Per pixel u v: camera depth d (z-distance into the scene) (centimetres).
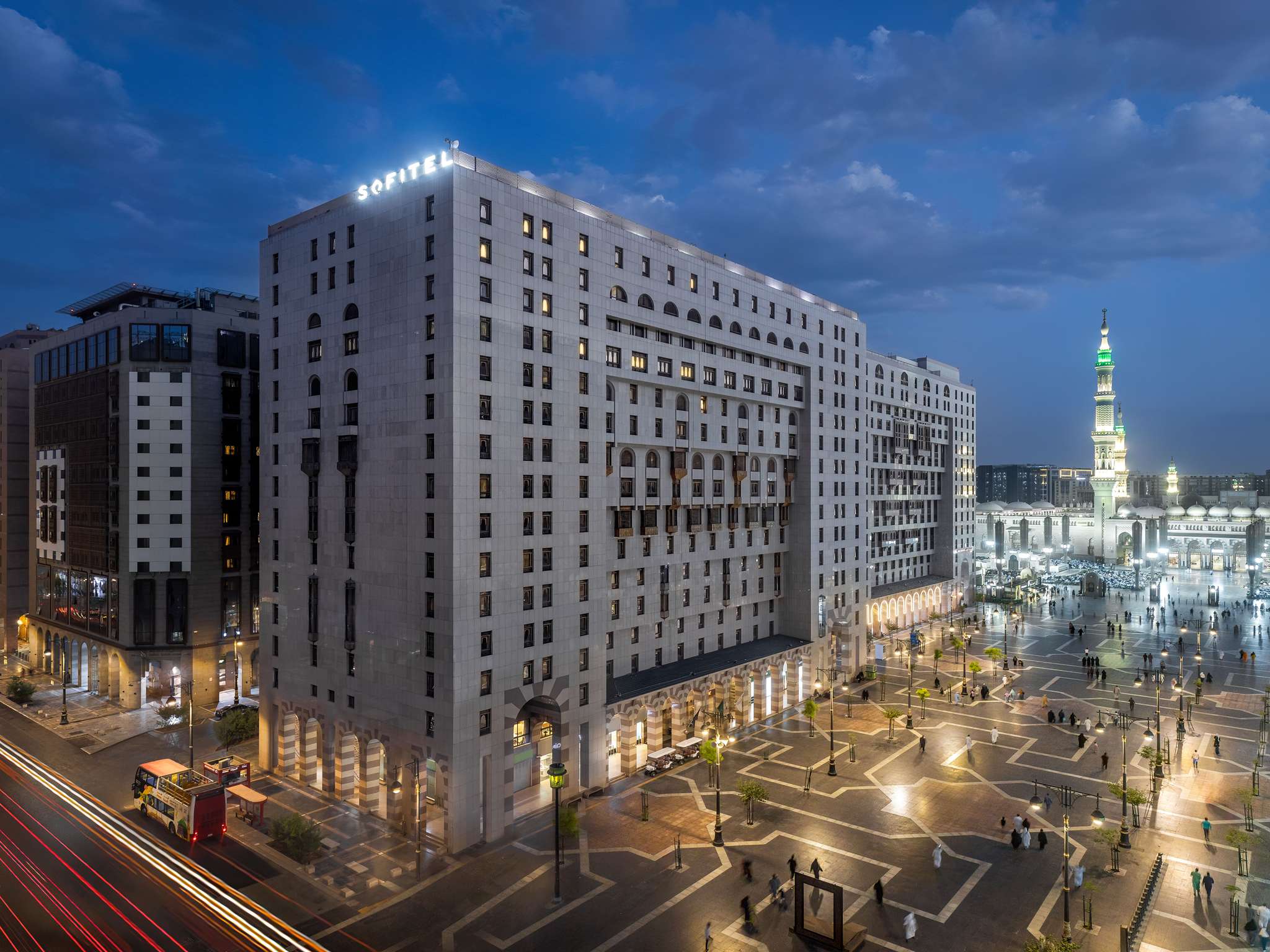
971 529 17962
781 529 10275
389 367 6359
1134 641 13850
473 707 5938
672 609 8600
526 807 6619
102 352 10000
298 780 7281
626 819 6406
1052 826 6225
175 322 9575
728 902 5069
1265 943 4575
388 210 6419
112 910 4947
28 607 12719
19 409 12825
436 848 5875
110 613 9794
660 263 7994
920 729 8775
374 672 6456
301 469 7181
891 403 14875
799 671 9988
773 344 9644
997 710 9525
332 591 6875
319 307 7038
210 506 9669
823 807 6612
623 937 4669
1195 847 5859
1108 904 5031
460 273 5919
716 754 6788
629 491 7925
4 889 5219
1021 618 15512
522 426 6384
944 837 6019
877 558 14762
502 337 6234
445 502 5878
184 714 9094
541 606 6512
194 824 5916
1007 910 4959
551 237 6725
